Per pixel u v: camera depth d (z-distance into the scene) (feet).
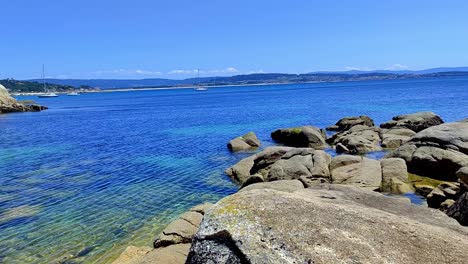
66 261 44.27
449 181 69.56
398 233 18.16
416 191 65.82
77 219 57.98
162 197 69.10
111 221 57.00
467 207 31.22
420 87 574.56
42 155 114.11
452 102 285.02
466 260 16.57
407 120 131.85
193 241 19.02
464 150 74.79
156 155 111.75
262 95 568.00
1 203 66.23
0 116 288.10
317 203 20.35
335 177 69.97
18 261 44.47
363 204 24.07
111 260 44.21
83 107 420.36
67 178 84.07
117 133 169.78
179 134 160.97
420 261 16.51
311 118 219.41
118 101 581.12
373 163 73.61
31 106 357.20
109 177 84.69
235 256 17.43
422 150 76.38
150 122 223.30
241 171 82.94
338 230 17.92
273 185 50.93
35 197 69.67
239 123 200.85
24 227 55.01
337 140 120.06
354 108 273.54
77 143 139.33
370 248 16.98
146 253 39.42
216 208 19.77
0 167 96.58
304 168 72.23
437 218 22.97
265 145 125.59
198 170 90.63
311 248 16.90
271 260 16.78
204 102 445.78
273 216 18.65
